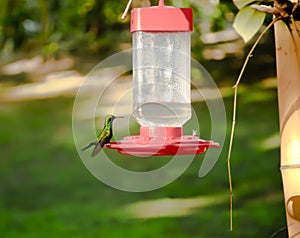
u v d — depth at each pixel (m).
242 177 14.16
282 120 4.12
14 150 18.53
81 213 14.10
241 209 13.08
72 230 13.39
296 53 3.96
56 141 18.89
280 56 4.10
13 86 22.23
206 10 11.28
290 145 4.10
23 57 22.41
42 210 14.60
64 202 14.83
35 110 20.95
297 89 4.06
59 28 13.37
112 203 14.37
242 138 15.59
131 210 13.86
